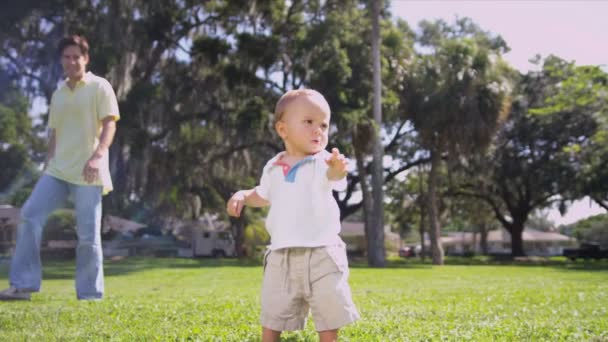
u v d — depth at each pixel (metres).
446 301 5.71
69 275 12.05
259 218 42.12
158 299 5.59
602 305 5.46
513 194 39.72
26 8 20.80
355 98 23.67
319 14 26.53
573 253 39.31
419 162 32.25
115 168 21.30
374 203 22.34
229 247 40.09
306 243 2.47
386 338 3.08
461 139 24.69
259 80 24.02
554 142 34.56
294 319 2.53
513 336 3.23
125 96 21.27
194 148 25.19
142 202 25.44
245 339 3.05
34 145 23.08
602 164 32.34
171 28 23.66
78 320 3.96
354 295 6.65
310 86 24.28
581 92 18.50
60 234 15.74
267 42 23.97
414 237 85.69
